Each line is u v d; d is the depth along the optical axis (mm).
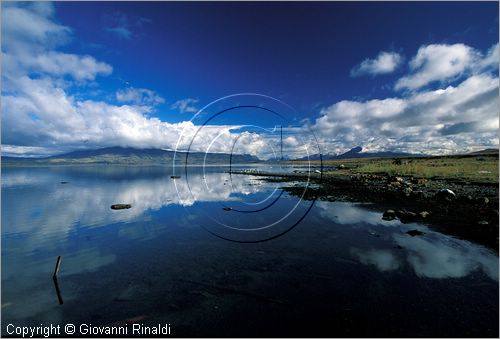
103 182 39719
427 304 5645
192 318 5348
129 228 12539
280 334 4820
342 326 5000
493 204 14125
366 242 9727
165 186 32500
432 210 14156
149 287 6641
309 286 6555
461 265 7539
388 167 40094
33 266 8109
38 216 15250
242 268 7668
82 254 9102
